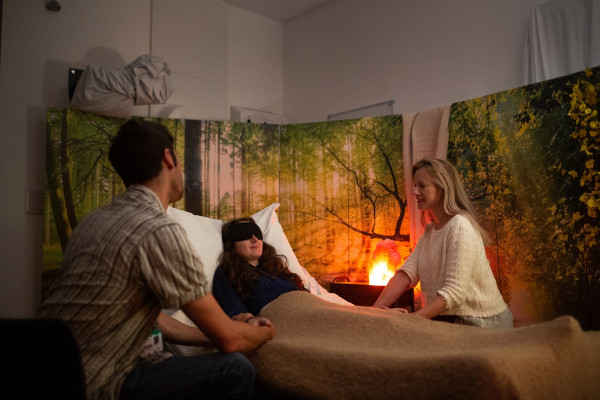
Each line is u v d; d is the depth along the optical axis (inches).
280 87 199.6
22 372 41.8
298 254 152.2
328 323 67.7
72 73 123.3
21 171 124.0
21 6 126.2
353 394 52.9
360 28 174.2
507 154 115.2
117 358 50.5
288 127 155.9
